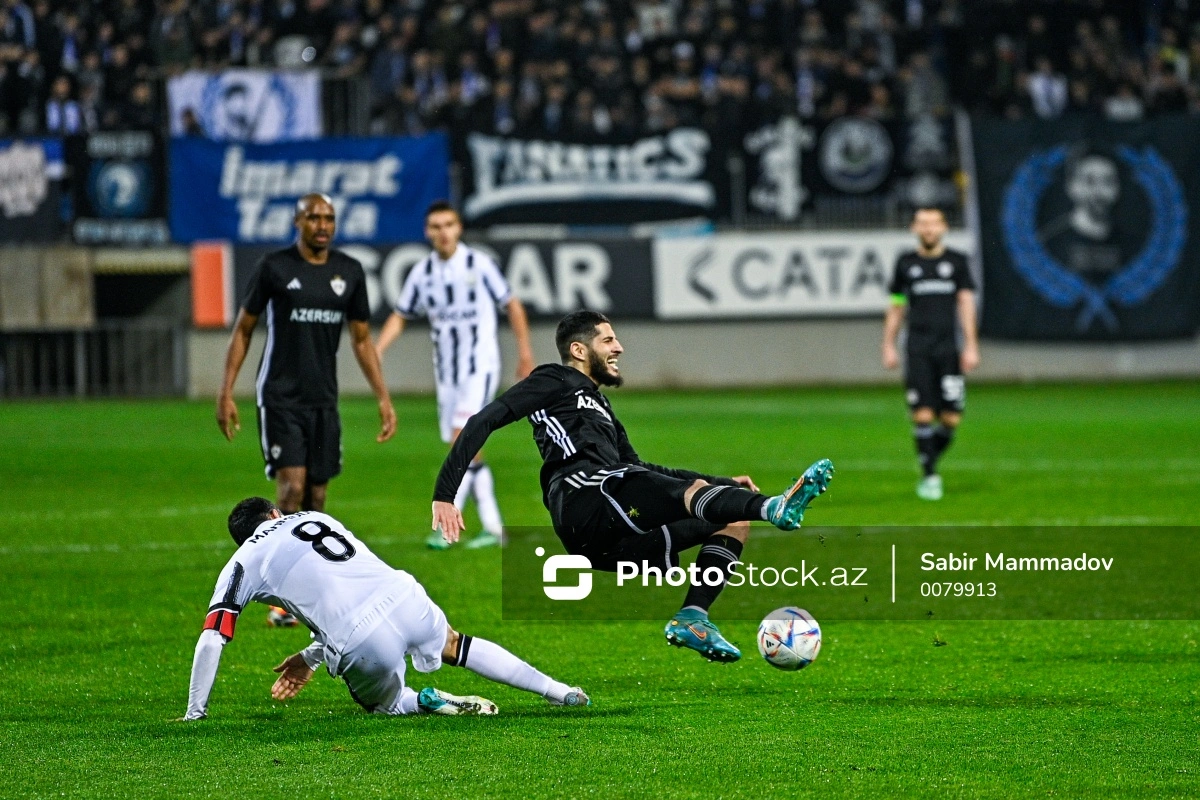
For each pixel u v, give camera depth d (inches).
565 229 3344.0
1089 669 983.6
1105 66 3750.0
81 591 1249.4
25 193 3174.2
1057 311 3491.6
